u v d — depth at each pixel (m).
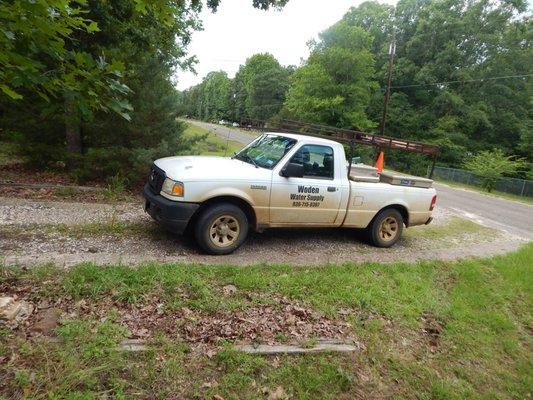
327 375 3.10
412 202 7.05
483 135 43.97
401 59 45.47
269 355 3.24
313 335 3.64
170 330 3.30
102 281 3.79
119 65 2.40
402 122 44.41
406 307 4.55
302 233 7.23
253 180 5.44
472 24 44.09
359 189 6.39
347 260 5.98
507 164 29.83
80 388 2.50
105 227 5.91
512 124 42.56
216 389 2.76
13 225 5.57
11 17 1.94
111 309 3.43
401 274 5.53
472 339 4.21
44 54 2.20
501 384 3.62
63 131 10.20
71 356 2.70
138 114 9.04
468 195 22.55
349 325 3.93
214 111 97.38
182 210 5.03
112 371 2.69
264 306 3.99
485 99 44.16
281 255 5.80
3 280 3.65
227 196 5.36
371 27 51.00
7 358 2.64
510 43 43.81
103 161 9.38
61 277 3.86
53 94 2.41
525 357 4.13
